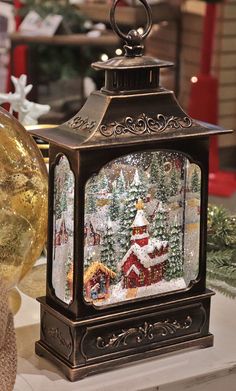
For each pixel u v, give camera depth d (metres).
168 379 1.20
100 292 1.18
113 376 1.20
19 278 1.31
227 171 4.71
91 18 4.28
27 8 4.04
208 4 3.70
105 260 1.18
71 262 1.18
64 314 1.19
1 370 1.08
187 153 1.20
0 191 1.23
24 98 1.72
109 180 1.15
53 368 1.22
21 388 1.17
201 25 4.69
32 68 3.99
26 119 1.70
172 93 1.19
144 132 1.15
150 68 1.16
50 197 1.20
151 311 1.22
